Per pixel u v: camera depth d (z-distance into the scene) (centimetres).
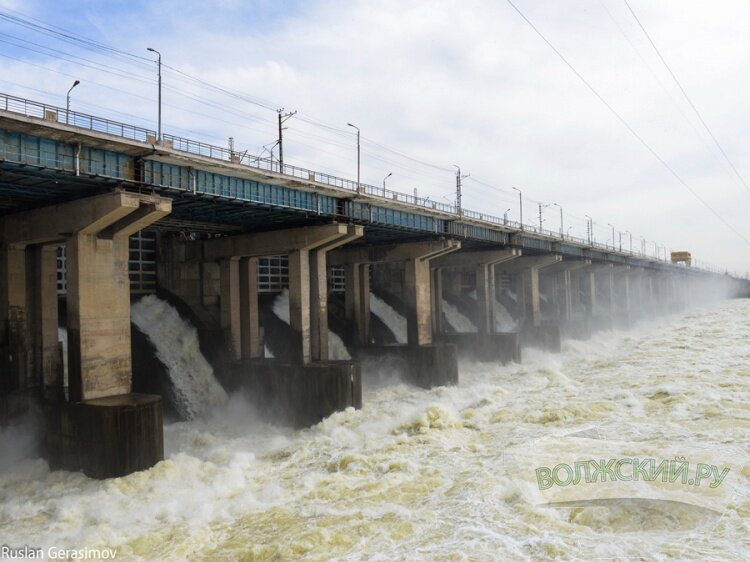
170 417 4828
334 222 5062
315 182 4744
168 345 5194
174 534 2558
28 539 2647
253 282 5659
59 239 3853
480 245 7981
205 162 3838
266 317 6538
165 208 3641
